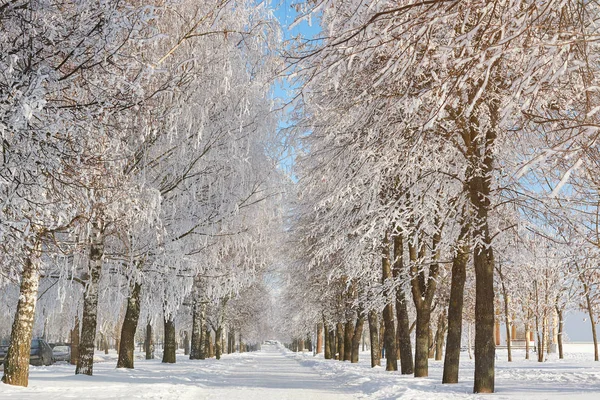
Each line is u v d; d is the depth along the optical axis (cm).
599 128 468
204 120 1783
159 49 1493
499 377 1902
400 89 993
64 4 888
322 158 1839
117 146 1016
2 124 710
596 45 621
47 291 2075
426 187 1638
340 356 4881
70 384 1530
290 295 4803
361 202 1717
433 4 577
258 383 2023
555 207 1480
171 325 3400
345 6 695
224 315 4797
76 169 909
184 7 1491
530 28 565
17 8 809
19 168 781
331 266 3048
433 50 721
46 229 1094
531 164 470
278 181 2188
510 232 1769
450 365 1609
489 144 1445
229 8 1589
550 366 2870
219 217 2020
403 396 1316
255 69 1831
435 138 1488
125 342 2392
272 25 1684
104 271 2048
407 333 2197
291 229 3344
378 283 2269
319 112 1628
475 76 618
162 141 1786
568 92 930
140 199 1573
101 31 830
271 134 2134
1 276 927
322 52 646
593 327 3478
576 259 1672
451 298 1639
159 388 1581
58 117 803
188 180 1989
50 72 803
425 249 2208
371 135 1479
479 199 1481
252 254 2216
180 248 1994
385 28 623
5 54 773
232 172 2025
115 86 907
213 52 1711
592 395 1173
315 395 1525
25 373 1412
